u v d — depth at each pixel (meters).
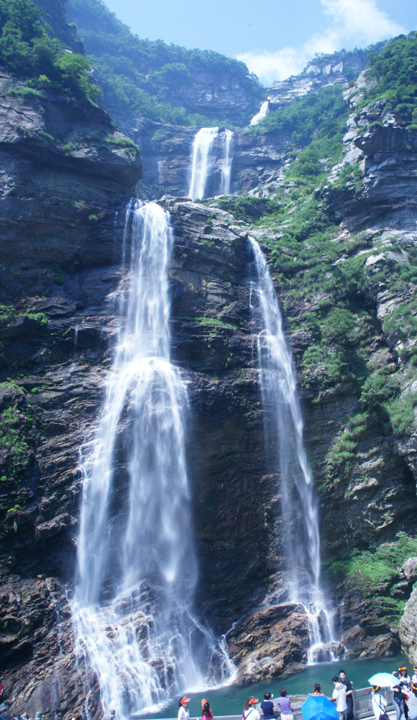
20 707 17.48
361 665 21.23
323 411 29.28
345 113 64.06
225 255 32.38
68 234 30.27
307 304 32.75
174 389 26.92
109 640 20.73
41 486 22.73
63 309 28.39
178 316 29.94
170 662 21.08
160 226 31.88
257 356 29.95
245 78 87.81
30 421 24.09
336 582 25.19
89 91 35.00
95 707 18.28
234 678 21.09
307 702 12.62
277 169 63.69
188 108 81.94
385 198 35.22
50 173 31.17
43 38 34.62
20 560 21.23
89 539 23.12
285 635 22.47
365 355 30.30
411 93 36.69
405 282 30.27
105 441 25.17
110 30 87.69
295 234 37.94
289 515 26.75
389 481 26.70
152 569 24.05
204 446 26.75
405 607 22.70
